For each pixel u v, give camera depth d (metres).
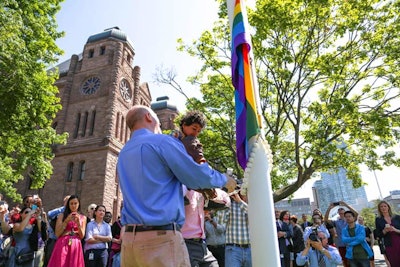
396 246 7.43
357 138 14.45
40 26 14.65
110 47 43.12
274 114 19.25
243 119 2.89
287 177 20.36
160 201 2.15
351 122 13.74
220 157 19.30
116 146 37.78
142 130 2.48
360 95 15.98
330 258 8.12
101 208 7.71
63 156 37.28
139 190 2.19
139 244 2.09
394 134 14.66
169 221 2.12
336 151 15.05
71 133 39.00
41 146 15.73
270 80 17.22
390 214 7.89
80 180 35.59
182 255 2.11
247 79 2.90
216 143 19.00
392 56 14.14
